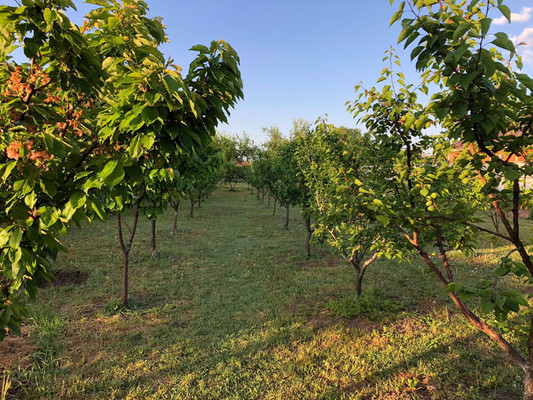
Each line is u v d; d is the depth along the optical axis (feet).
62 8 5.85
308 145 22.56
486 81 5.15
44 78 6.31
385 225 7.67
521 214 45.70
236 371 12.07
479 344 13.70
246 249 32.27
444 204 8.97
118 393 10.69
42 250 7.86
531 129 5.85
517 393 10.59
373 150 13.73
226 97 7.71
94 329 15.08
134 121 5.84
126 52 6.54
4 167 5.81
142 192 18.20
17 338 13.66
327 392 10.80
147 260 26.86
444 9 5.61
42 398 10.30
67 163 6.78
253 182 73.05
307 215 20.10
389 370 12.02
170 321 16.30
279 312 17.30
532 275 6.43
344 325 15.85
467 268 25.07
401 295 19.72
